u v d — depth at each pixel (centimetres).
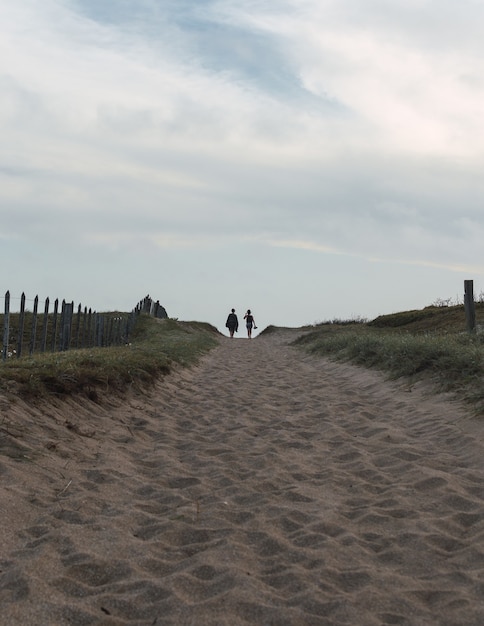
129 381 1105
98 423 855
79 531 472
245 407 1041
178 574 398
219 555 433
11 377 841
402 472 653
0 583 382
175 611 353
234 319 3962
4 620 334
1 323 2542
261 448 767
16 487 551
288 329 4119
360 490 599
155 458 720
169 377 1355
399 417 933
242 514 527
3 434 670
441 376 1074
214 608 354
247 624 341
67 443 720
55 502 539
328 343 2044
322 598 369
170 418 964
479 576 395
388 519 511
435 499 556
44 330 1628
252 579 393
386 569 419
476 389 930
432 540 461
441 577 401
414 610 358
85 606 355
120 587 383
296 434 852
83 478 618
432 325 2523
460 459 688
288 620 341
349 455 730
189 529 491
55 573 398
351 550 449
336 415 969
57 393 871
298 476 653
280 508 538
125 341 2753
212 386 1326
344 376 1433
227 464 700
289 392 1227
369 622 342
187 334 3081
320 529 490
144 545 455
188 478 638
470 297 1670
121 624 340
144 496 586
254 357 2169
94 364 1088
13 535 462
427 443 769
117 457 707
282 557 436
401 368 1234
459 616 345
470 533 477
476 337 1441
